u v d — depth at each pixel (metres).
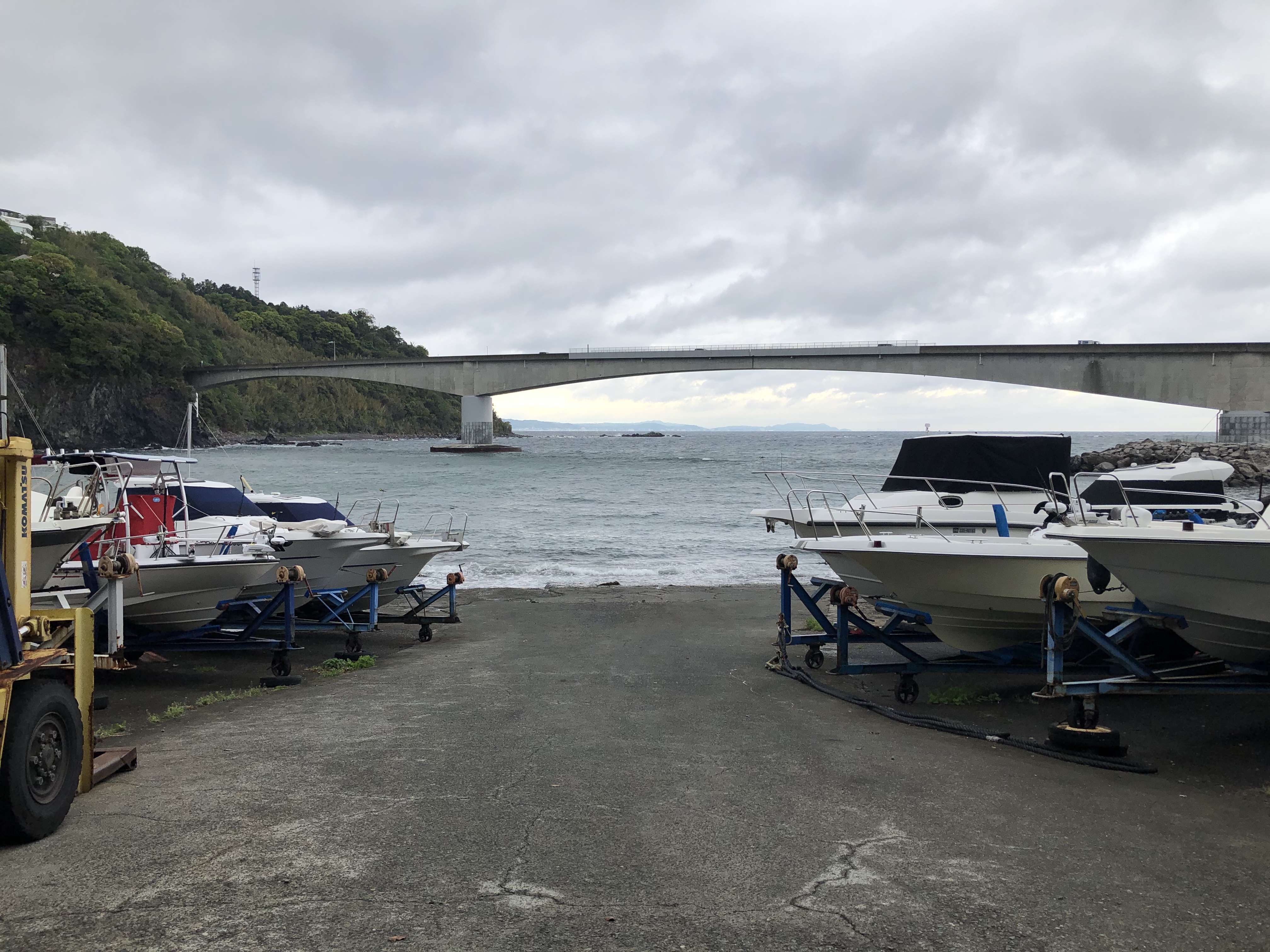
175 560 9.42
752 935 3.39
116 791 5.15
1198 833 4.83
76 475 10.20
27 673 4.32
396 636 12.98
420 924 3.43
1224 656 7.39
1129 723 7.56
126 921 3.42
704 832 4.55
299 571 9.76
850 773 5.81
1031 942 3.42
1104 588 7.88
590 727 7.02
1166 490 12.46
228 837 4.36
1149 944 3.44
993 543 8.93
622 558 23.80
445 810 4.81
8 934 3.31
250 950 3.20
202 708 8.02
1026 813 5.08
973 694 8.73
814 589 17.53
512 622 13.89
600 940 3.32
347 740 6.50
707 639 12.20
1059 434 12.30
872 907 3.69
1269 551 6.34
